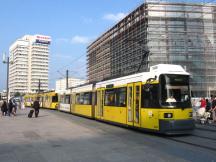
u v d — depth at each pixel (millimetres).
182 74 17984
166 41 69250
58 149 13461
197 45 72062
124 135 18266
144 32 68375
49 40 89812
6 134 19219
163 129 17031
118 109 22844
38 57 89625
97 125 25016
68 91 45188
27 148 13898
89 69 97250
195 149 13062
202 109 25391
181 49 70250
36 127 23578
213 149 13023
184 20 71625
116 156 11648
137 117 19609
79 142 15500
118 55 74625
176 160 10711
